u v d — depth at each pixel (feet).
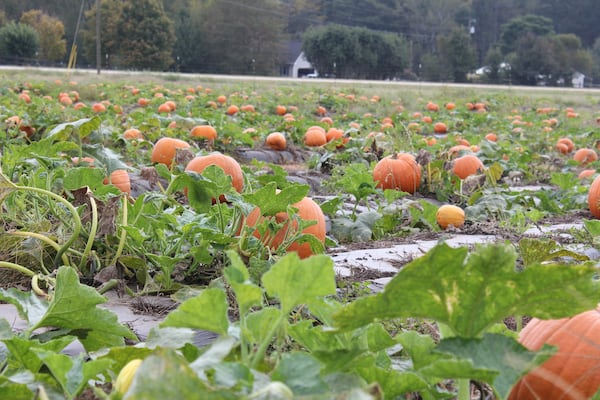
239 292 5.69
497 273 5.82
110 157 19.02
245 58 259.19
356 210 24.97
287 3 315.99
